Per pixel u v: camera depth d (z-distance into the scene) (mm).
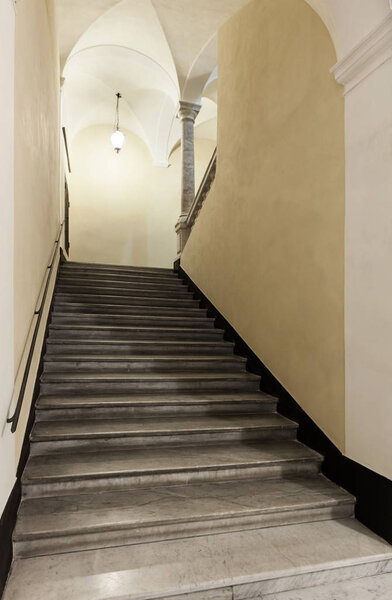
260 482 2779
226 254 5176
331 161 3041
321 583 2080
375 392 2492
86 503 2357
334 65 2842
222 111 5453
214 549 2160
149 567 1982
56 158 5547
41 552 2047
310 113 3357
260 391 3988
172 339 4887
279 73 3938
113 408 3260
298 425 3309
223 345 4719
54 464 2600
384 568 2188
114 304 5688
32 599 1728
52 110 4711
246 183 4629
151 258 10227
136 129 10352
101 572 1930
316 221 3219
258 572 1971
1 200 1686
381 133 2516
